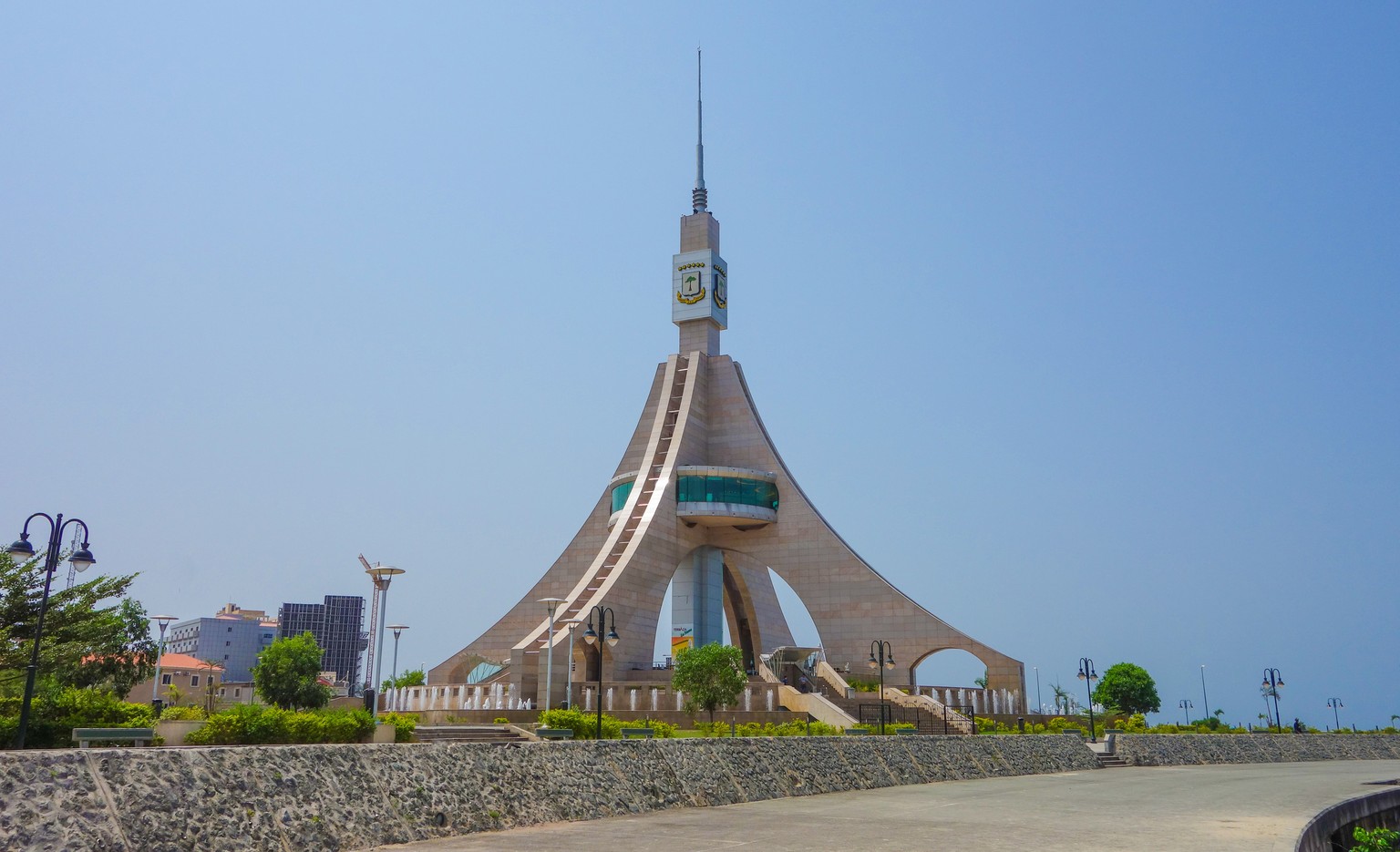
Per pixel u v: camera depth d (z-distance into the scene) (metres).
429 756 18.36
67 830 12.41
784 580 64.50
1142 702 84.44
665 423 66.94
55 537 22.88
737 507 63.66
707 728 39.12
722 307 71.56
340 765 16.58
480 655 64.38
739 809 22.56
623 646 56.00
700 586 65.94
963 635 59.34
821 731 40.50
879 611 61.59
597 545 66.94
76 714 26.80
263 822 14.59
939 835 18.06
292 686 51.97
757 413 69.12
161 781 13.92
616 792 21.39
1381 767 46.47
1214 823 20.67
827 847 16.19
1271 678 71.31
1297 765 49.62
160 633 53.88
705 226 71.31
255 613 143.75
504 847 15.80
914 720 48.91
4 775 12.45
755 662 73.06
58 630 29.33
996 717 52.50
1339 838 24.44
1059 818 21.23
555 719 33.50
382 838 15.96
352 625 169.88
